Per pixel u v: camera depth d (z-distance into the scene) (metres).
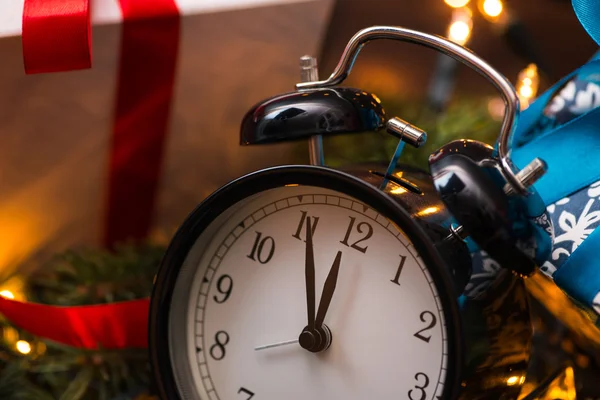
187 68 0.50
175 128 0.54
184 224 0.37
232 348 0.38
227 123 0.54
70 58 0.40
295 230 0.37
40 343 0.48
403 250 0.35
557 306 0.42
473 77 0.68
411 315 0.35
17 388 0.47
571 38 0.72
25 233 0.55
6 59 0.47
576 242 0.37
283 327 0.37
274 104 0.36
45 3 0.40
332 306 0.36
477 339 0.34
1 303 0.45
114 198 0.56
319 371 0.37
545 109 0.40
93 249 0.53
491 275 0.36
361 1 0.61
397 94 0.54
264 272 0.37
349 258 0.36
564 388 0.41
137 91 0.51
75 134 0.53
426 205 0.36
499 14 0.51
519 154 0.39
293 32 0.49
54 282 0.50
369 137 0.51
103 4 0.44
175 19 0.45
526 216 0.34
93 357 0.47
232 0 0.45
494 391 0.36
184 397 0.38
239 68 0.51
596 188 0.37
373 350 0.36
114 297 0.48
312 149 0.37
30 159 0.53
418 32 0.35
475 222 0.33
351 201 0.36
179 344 0.38
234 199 0.37
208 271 0.38
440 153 0.35
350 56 0.37
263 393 0.38
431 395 0.35
